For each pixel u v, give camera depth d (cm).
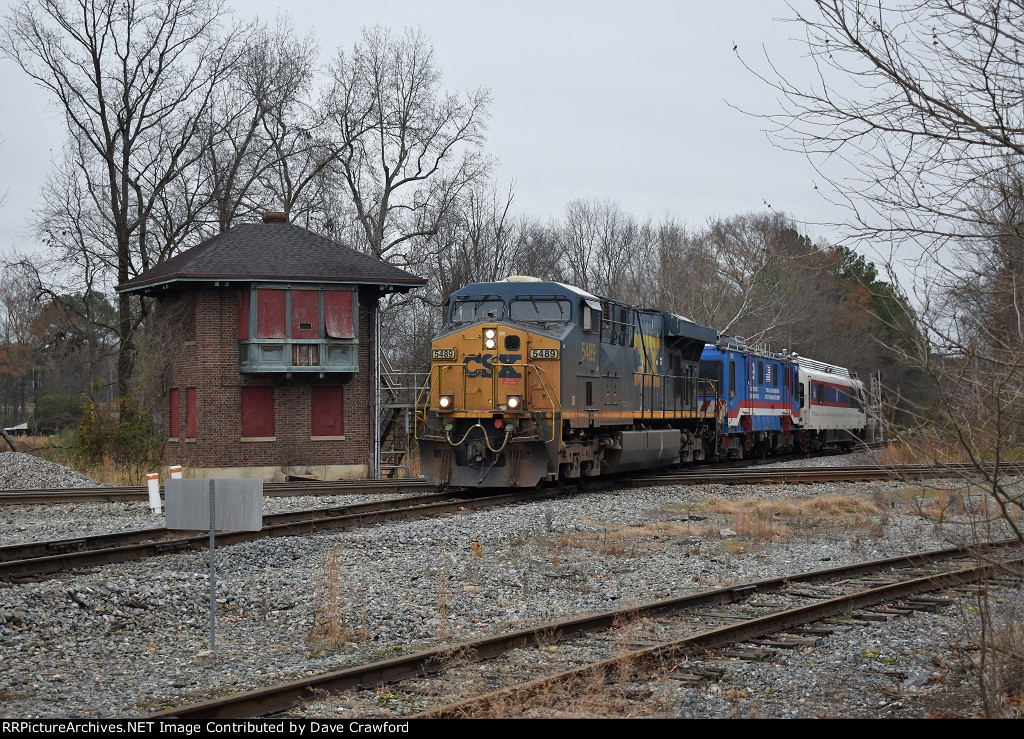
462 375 2198
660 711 749
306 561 1407
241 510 983
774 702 786
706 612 1096
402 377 4584
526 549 1505
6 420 7094
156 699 789
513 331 2166
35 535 1722
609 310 2427
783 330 5459
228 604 1137
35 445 4909
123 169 3819
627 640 939
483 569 1327
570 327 2200
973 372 685
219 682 838
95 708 764
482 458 2169
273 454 3050
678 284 5709
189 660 921
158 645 984
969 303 695
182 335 3141
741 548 1564
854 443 5103
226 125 4159
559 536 1620
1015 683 807
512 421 2152
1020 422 708
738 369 3369
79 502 2227
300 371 3012
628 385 2530
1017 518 1686
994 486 715
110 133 3841
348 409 3142
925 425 762
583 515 1888
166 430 3247
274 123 4572
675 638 950
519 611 1110
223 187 4316
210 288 3022
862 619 1066
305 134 4450
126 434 3177
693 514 1956
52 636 998
